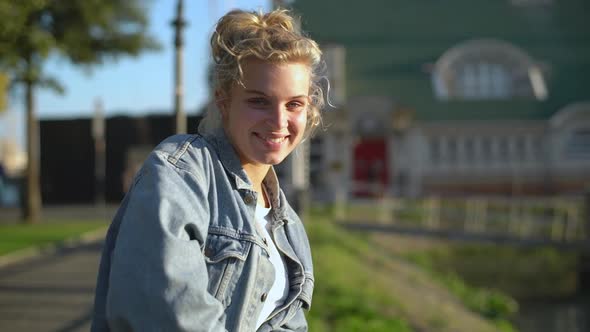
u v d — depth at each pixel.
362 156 32.78
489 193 33.16
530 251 20.94
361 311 9.05
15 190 33.12
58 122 33.53
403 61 36.66
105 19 17.52
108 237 2.15
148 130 33.09
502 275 19.69
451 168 33.03
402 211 25.80
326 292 9.71
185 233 1.89
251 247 2.07
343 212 24.56
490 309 14.47
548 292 17.89
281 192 2.39
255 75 2.10
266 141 2.16
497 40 38.19
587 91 35.44
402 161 32.75
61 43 16.83
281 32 2.13
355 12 38.91
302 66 2.14
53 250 14.29
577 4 40.50
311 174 31.30
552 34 38.97
